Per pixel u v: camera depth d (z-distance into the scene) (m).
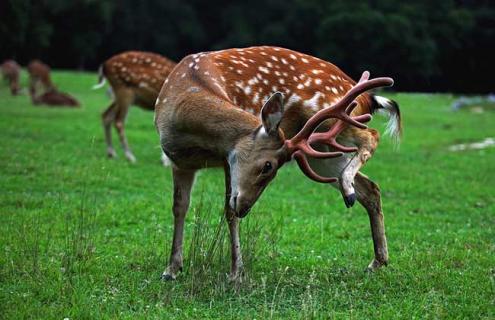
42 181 15.30
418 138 27.53
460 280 9.20
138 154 20.11
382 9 66.19
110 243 10.82
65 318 7.62
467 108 41.06
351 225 12.80
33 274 8.94
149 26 78.62
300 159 8.05
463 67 68.50
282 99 7.86
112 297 8.29
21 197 13.63
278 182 16.77
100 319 7.65
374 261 9.84
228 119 8.37
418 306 8.20
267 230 11.84
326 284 9.03
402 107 39.72
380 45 63.75
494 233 12.31
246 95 9.22
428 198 15.75
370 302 8.44
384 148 24.12
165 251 10.32
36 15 69.50
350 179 9.20
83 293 8.27
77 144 21.11
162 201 14.00
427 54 63.75
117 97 19.03
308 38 72.19
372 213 9.86
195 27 79.12
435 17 66.56
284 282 9.04
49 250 10.09
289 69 9.59
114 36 78.38
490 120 35.53
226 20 78.94
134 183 15.70
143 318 7.64
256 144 8.09
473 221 13.52
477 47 68.31
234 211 8.20
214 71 9.09
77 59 76.44
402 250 10.98
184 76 9.05
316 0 70.19
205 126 8.47
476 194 16.28
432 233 12.25
